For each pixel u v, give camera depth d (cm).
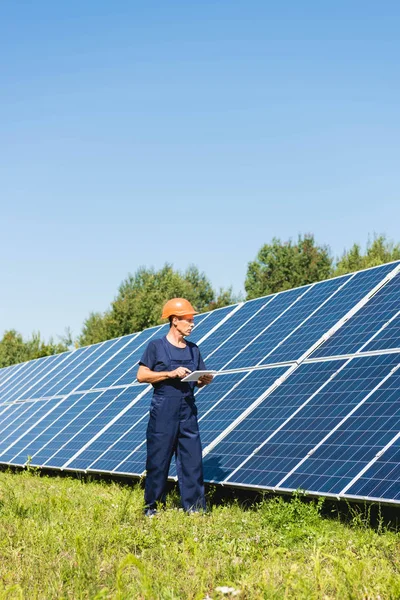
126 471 1290
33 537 809
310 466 945
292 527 825
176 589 606
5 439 2086
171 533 828
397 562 684
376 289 1333
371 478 841
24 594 614
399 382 983
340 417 1005
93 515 919
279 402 1171
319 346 1274
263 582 597
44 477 1571
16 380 2945
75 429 1747
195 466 1010
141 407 1573
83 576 647
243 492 1155
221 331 1722
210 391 1413
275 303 1658
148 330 2211
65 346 5709
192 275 7794
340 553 720
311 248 6531
